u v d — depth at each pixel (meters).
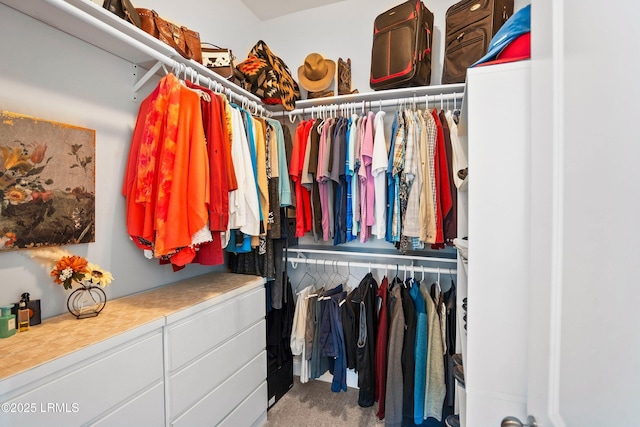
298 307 2.14
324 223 2.02
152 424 1.09
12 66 1.05
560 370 0.44
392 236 1.83
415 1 1.85
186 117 1.23
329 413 1.94
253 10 2.51
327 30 2.44
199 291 1.51
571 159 0.41
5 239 1.02
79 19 1.03
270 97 1.96
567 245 0.42
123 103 1.44
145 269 1.54
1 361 0.79
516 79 0.72
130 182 1.37
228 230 1.40
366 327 1.87
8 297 1.04
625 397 0.29
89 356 0.89
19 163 1.05
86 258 1.29
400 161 1.74
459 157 1.60
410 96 2.00
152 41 1.30
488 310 0.74
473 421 0.76
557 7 0.46
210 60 1.75
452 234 1.75
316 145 1.98
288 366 2.23
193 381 1.27
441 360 1.68
